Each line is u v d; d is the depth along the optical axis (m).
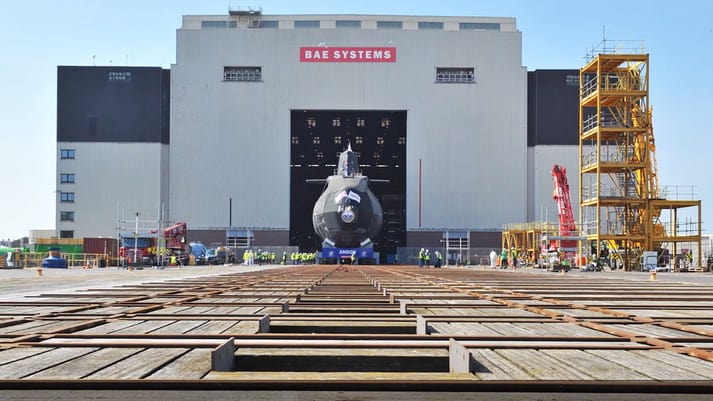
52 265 66.38
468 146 98.06
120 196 96.81
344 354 6.82
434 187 97.38
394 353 6.88
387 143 104.69
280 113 98.19
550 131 99.19
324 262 76.94
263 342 7.27
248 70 99.62
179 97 97.56
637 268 58.09
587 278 31.25
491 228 96.88
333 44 98.81
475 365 6.11
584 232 69.62
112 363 6.14
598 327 9.05
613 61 59.22
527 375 5.66
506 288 19.84
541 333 8.68
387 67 98.69
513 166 97.88
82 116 97.44
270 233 96.88
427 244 96.25
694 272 54.34
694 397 5.01
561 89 99.44
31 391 5.12
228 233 96.56
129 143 97.50
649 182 58.94
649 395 5.08
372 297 15.71
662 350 7.02
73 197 96.44
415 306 13.00
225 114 97.94
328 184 77.62
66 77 97.81
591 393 5.15
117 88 98.06
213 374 5.67
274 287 19.98
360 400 4.91
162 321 10.17
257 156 97.75
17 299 15.05
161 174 97.81
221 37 98.50
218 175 97.25
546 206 98.56
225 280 25.92
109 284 23.23
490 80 98.69
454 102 98.50
